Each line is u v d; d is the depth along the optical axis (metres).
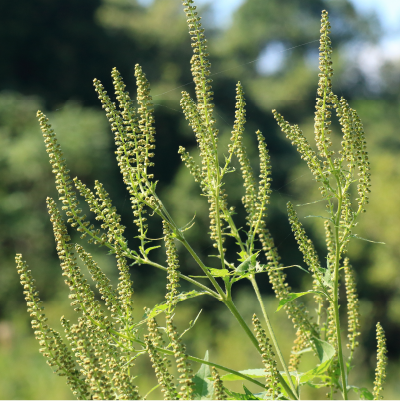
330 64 2.13
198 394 2.04
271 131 29.64
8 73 27.55
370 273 21.34
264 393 2.17
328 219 2.16
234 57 41.00
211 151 2.32
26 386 10.20
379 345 2.32
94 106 30.00
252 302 19.67
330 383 2.37
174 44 33.88
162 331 2.06
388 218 21.08
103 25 32.19
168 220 2.20
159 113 25.69
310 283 20.88
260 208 2.44
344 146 2.14
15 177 19.72
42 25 29.39
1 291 16.59
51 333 1.88
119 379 1.83
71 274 1.97
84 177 21.09
